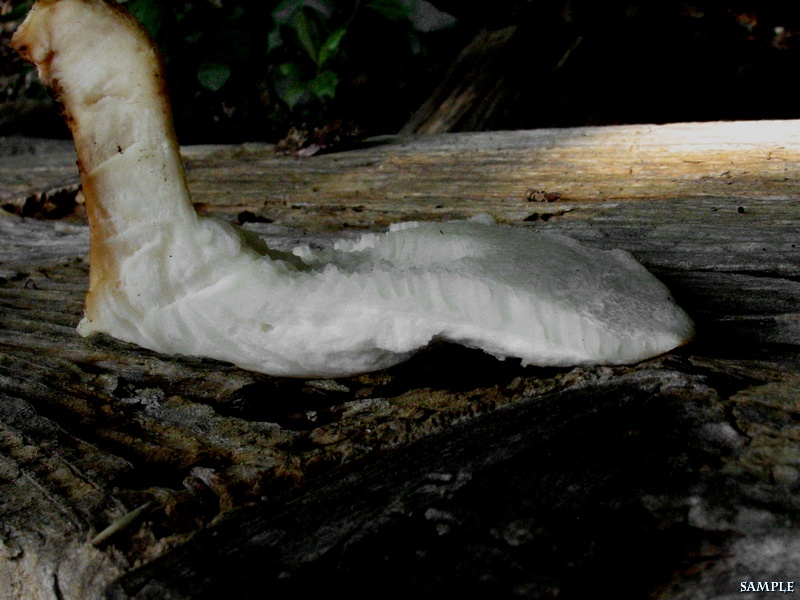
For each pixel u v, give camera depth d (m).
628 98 0.59
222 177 0.49
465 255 0.20
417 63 0.73
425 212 0.35
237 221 0.39
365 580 0.13
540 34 0.64
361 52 0.70
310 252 0.22
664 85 0.59
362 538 0.14
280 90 0.72
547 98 0.60
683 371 0.17
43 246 0.39
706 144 0.40
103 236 0.19
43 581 0.15
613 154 0.40
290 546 0.14
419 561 0.13
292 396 0.20
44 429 0.19
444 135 0.53
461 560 0.13
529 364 0.19
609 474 0.14
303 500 0.15
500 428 0.16
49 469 0.17
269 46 0.67
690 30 0.59
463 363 0.20
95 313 0.20
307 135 0.54
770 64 0.58
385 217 0.35
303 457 0.17
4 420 0.19
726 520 0.13
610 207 0.32
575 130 0.48
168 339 0.20
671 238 0.27
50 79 0.18
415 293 0.18
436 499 0.15
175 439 0.19
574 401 0.17
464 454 0.16
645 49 0.60
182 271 0.19
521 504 0.14
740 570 0.13
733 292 0.23
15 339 0.26
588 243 0.28
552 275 0.19
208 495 0.16
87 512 0.16
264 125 0.81
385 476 0.16
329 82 0.64
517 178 0.39
